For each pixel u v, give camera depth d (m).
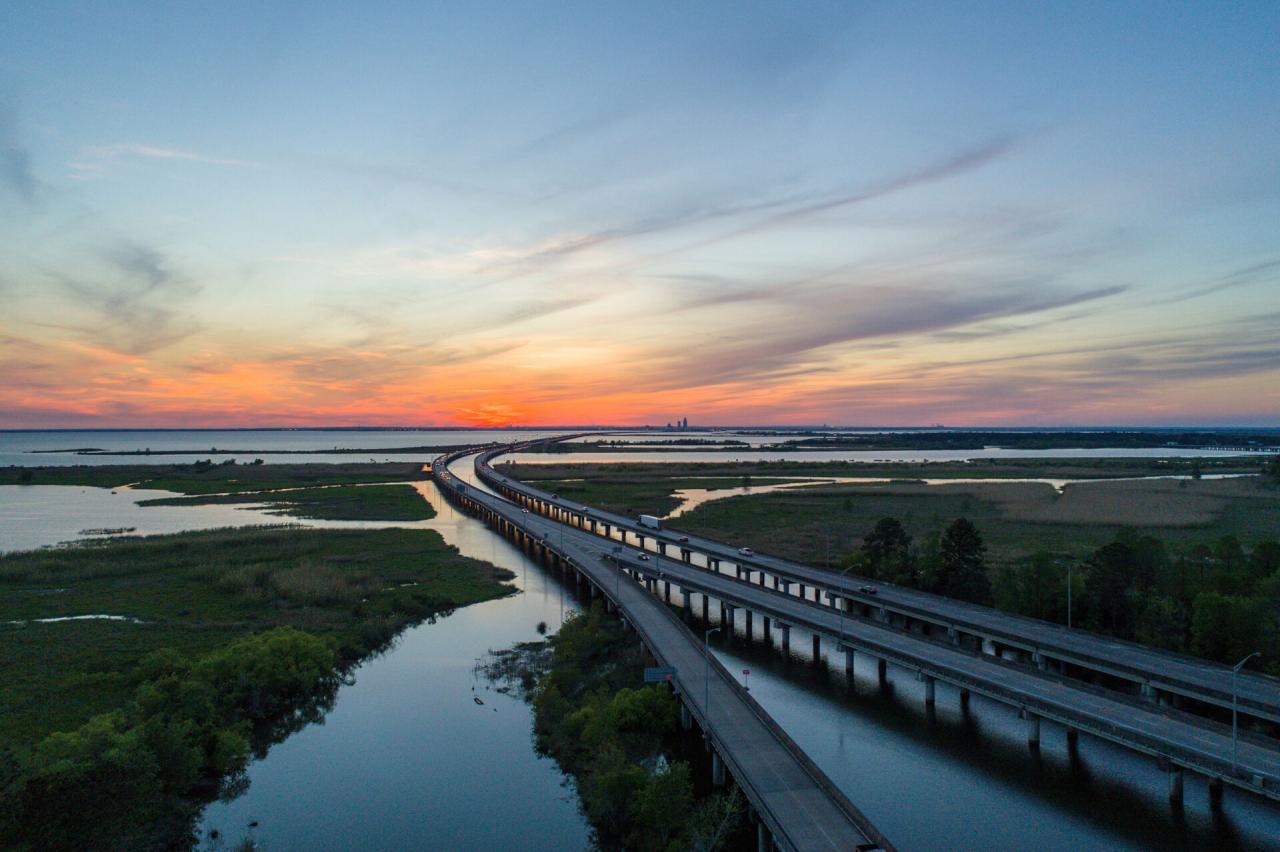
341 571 143.12
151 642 98.31
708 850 54.97
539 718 78.56
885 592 118.81
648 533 178.38
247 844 56.88
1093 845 57.06
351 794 64.88
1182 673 77.69
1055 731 77.12
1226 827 59.28
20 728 70.94
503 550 179.38
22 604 118.38
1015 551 150.75
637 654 95.25
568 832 59.38
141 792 54.31
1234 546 118.62
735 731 66.12
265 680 81.50
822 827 50.81
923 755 71.75
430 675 92.75
